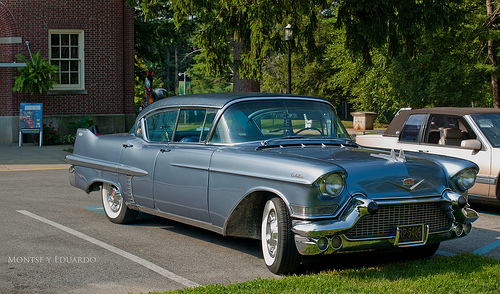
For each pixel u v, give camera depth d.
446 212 4.91
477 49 25.16
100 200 8.88
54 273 4.79
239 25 16.22
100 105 20.80
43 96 20.14
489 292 4.15
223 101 5.71
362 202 4.45
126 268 4.98
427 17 16.62
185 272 4.88
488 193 7.82
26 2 19.81
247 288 4.22
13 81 19.77
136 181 6.47
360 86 33.25
